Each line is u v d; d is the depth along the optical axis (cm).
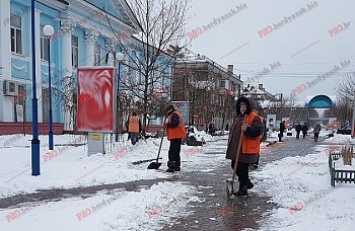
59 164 1021
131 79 2108
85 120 1202
